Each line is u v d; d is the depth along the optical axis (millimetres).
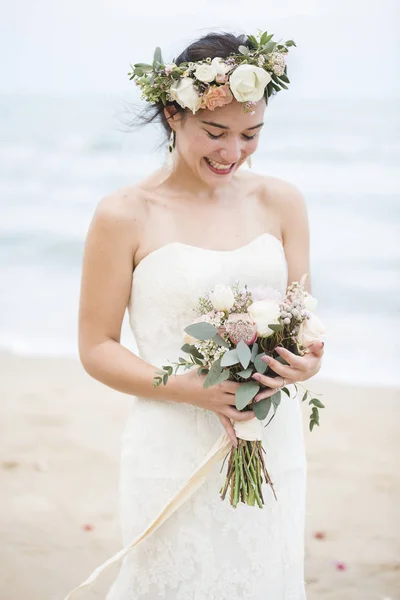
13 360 8602
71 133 22234
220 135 2553
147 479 2715
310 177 18172
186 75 2535
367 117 21312
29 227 15594
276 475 2750
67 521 4867
